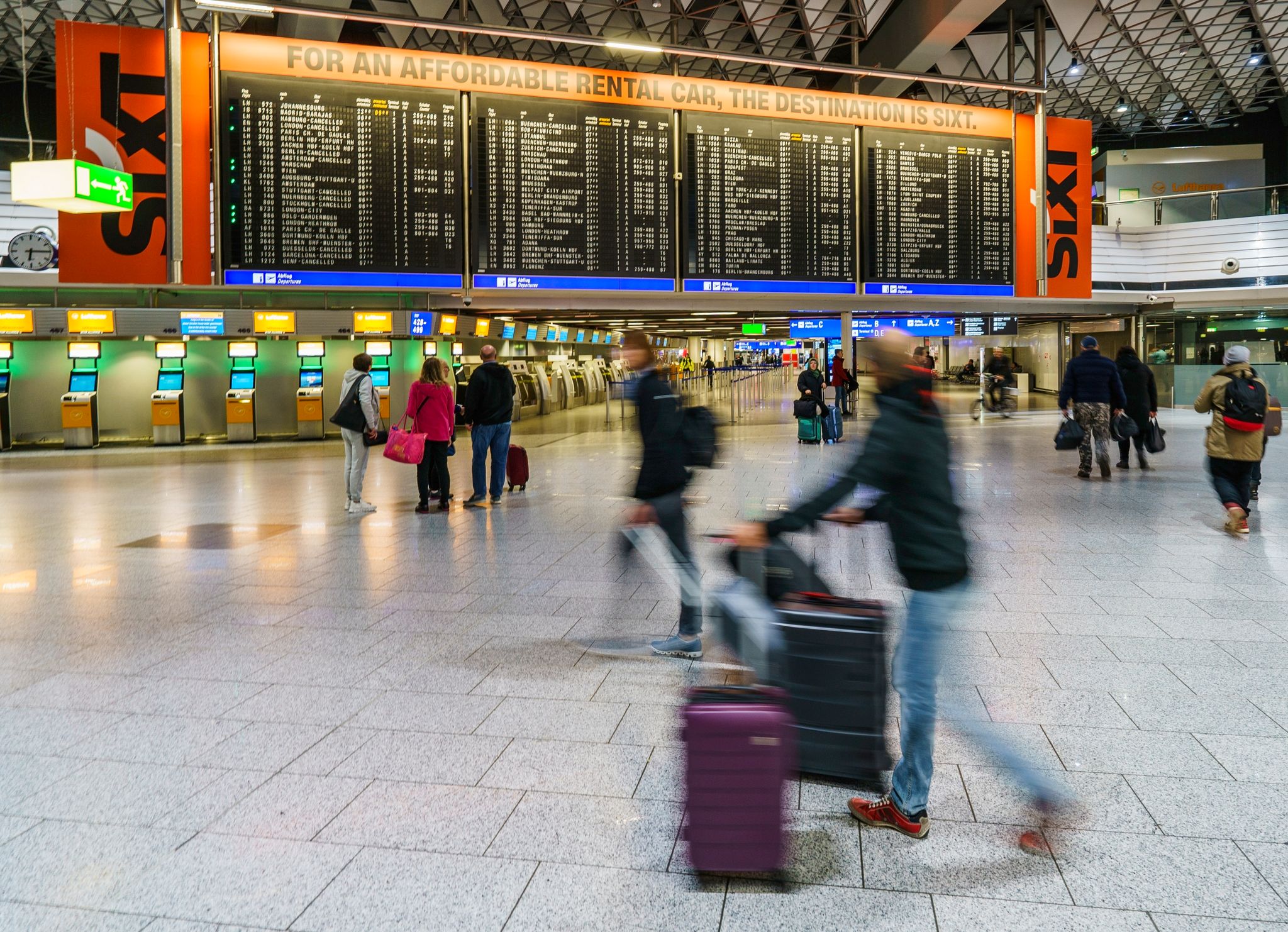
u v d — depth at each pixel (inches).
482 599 220.7
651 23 954.7
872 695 119.0
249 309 670.5
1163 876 98.2
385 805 116.1
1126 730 136.9
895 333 109.3
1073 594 216.7
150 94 507.8
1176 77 1210.6
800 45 1011.9
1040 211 637.9
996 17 962.1
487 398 362.6
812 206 591.5
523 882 98.4
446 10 911.7
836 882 98.3
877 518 113.2
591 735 137.5
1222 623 190.9
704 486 405.1
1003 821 110.9
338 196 517.3
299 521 340.2
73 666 172.9
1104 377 415.5
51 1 903.7
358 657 177.0
